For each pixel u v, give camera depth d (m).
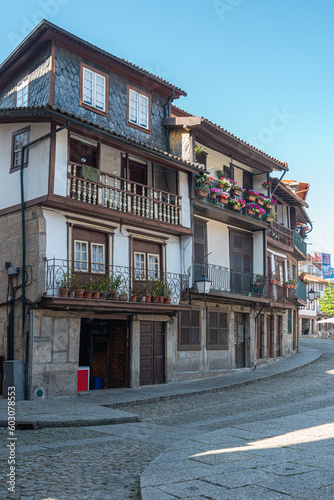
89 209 14.80
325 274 72.50
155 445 8.54
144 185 16.89
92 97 16.78
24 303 13.98
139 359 16.64
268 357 25.36
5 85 18.50
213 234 21.08
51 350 14.09
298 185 32.38
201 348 19.45
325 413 9.99
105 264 15.73
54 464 6.93
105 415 11.17
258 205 22.56
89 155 15.95
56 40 15.79
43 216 14.22
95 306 14.64
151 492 5.09
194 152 19.23
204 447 7.18
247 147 21.19
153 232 17.64
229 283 20.83
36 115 14.05
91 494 5.62
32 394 13.49
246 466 5.95
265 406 12.99
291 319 29.64
